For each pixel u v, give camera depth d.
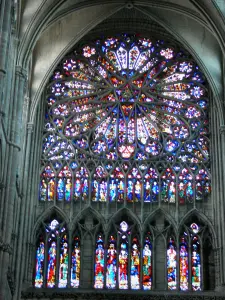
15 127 49.06
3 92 45.22
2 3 45.56
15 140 48.72
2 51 44.94
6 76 46.50
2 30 45.50
